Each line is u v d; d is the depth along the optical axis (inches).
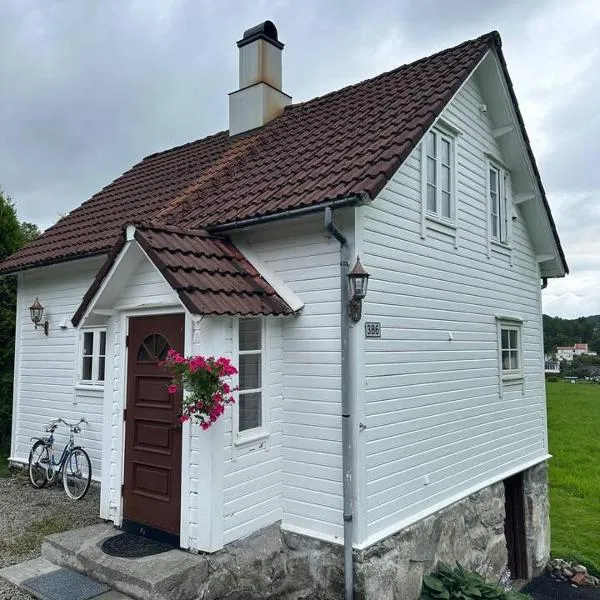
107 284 199.8
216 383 167.5
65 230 361.7
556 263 391.2
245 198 227.8
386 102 265.0
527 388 358.6
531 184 349.4
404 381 221.8
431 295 246.1
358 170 194.1
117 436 210.5
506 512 351.3
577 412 1187.9
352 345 190.4
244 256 217.6
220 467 178.9
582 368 2257.6
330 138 254.8
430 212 250.1
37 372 354.9
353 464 188.9
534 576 349.1
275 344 209.0
